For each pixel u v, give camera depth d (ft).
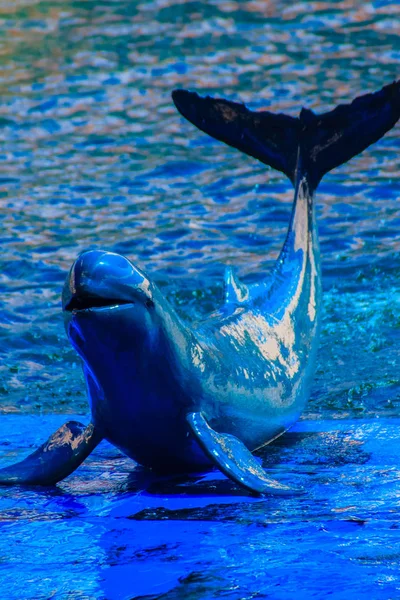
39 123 184.03
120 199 140.67
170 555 46.11
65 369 89.61
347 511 51.80
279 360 69.67
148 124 178.29
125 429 59.21
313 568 43.50
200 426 58.08
